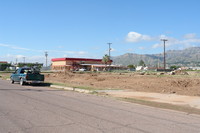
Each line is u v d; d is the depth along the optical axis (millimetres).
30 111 10633
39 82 26406
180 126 8438
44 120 8891
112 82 31359
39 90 21000
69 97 16281
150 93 18594
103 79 37125
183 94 18141
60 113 10297
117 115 10172
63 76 47406
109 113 10586
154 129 7898
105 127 8008
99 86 25109
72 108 11648
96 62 139250
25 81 26172
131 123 8703
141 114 10570
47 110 10953
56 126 8023
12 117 9336
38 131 7383
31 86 25578
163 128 8070
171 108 12398
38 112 10430
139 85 26328
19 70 28172
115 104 13461
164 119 9609
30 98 15156
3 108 11281
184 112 11375
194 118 10000
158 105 13273
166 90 20984
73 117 9531
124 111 11219
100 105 12891
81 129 7684
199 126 8500
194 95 17531
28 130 7492
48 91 20281
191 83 26594
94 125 8266
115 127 8047
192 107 12656
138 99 15461
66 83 28859
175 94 17969
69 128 7785
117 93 18672
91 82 31922
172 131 7711
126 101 14797
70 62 128625
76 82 31531
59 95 17391
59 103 13242
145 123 8758
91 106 12438
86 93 19281
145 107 12633
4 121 8664
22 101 13703
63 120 8945
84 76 46375
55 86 24781
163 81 30656
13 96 16031
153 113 10914
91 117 9609
